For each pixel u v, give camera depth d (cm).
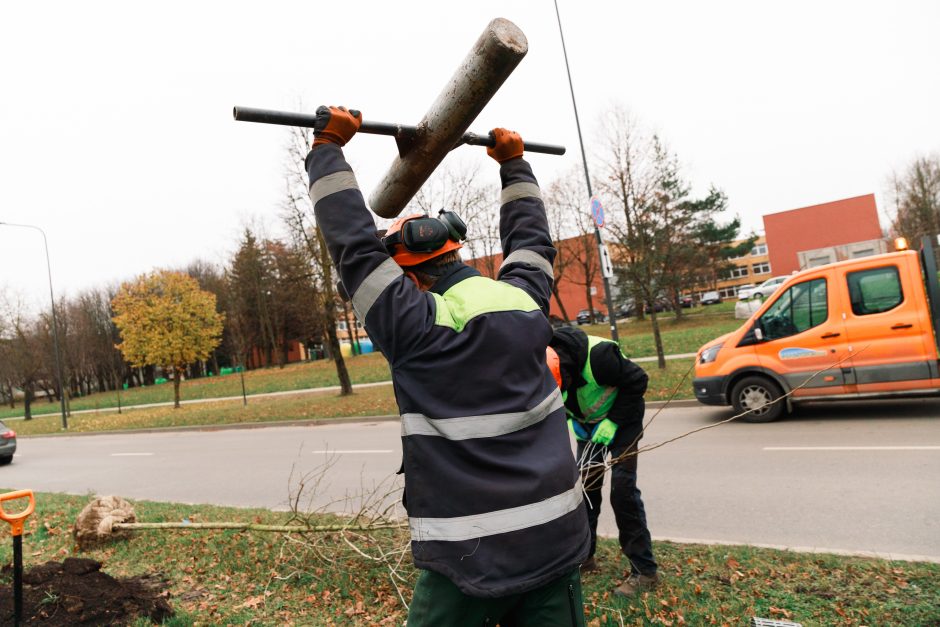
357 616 353
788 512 496
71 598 371
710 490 580
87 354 5569
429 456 143
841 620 295
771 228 5994
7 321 3619
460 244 182
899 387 781
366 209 160
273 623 350
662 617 315
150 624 350
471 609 143
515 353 149
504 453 144
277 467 964
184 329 2841
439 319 148
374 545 433
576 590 152
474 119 169
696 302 5272
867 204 5669
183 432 1823
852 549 407
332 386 2797
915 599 309
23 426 2894
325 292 1966
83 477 1095
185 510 648
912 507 476
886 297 791
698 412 1020
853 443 697
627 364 347
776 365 857
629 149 1962
